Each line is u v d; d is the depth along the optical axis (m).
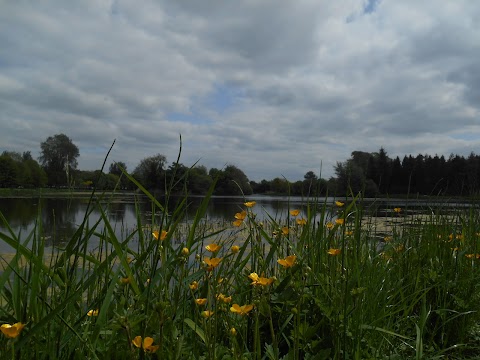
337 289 1.85
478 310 2.32
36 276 1.30
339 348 1.54
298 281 1.80
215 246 1.50
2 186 45.56
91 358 1.28
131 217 10.55
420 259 2.69
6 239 1.25
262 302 1.42
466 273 2.54
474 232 3.01
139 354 1.20
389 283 2.30
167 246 1.66
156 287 1.65
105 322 1.45
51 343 1.29
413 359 1.79
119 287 1.83
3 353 1.06
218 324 1.63
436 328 2.13
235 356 1.27
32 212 14.50
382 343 1.82
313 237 2.35
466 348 2.15
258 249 2.15
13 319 1.26
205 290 1.70
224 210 16.77
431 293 2.46
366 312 1.93
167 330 1.30
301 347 1.62
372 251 2.67
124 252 1.51
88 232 1.53
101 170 1.49
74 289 1.49
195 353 1.37
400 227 3.56
